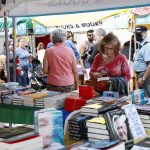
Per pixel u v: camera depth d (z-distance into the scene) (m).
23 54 6.86
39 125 1.90
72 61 4.13
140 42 5.77
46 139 1.91
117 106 2.50
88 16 6.36
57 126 2.03
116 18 6.08
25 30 7.43
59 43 4.08
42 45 7.72
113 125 2.10
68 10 3.83
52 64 4.03
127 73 3.60
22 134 1.80
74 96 3.30
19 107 3.47
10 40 6.27
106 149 1.69
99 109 2.39
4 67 6.21
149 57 4.90
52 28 6.94
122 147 1.80
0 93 3.68
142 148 1.93
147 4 3.08
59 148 1.79
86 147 1.74
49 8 4.06
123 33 6.06
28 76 6.78
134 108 2.35
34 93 3.61
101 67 3.66
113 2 3.32
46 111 1.97
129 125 2.20
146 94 4.53
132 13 5.86
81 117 2.38
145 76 4.53
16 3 3.61
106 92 3.27
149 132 2.36
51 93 3.60
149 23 5.72
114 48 3.55
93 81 3.58
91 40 6.19
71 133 2.31
